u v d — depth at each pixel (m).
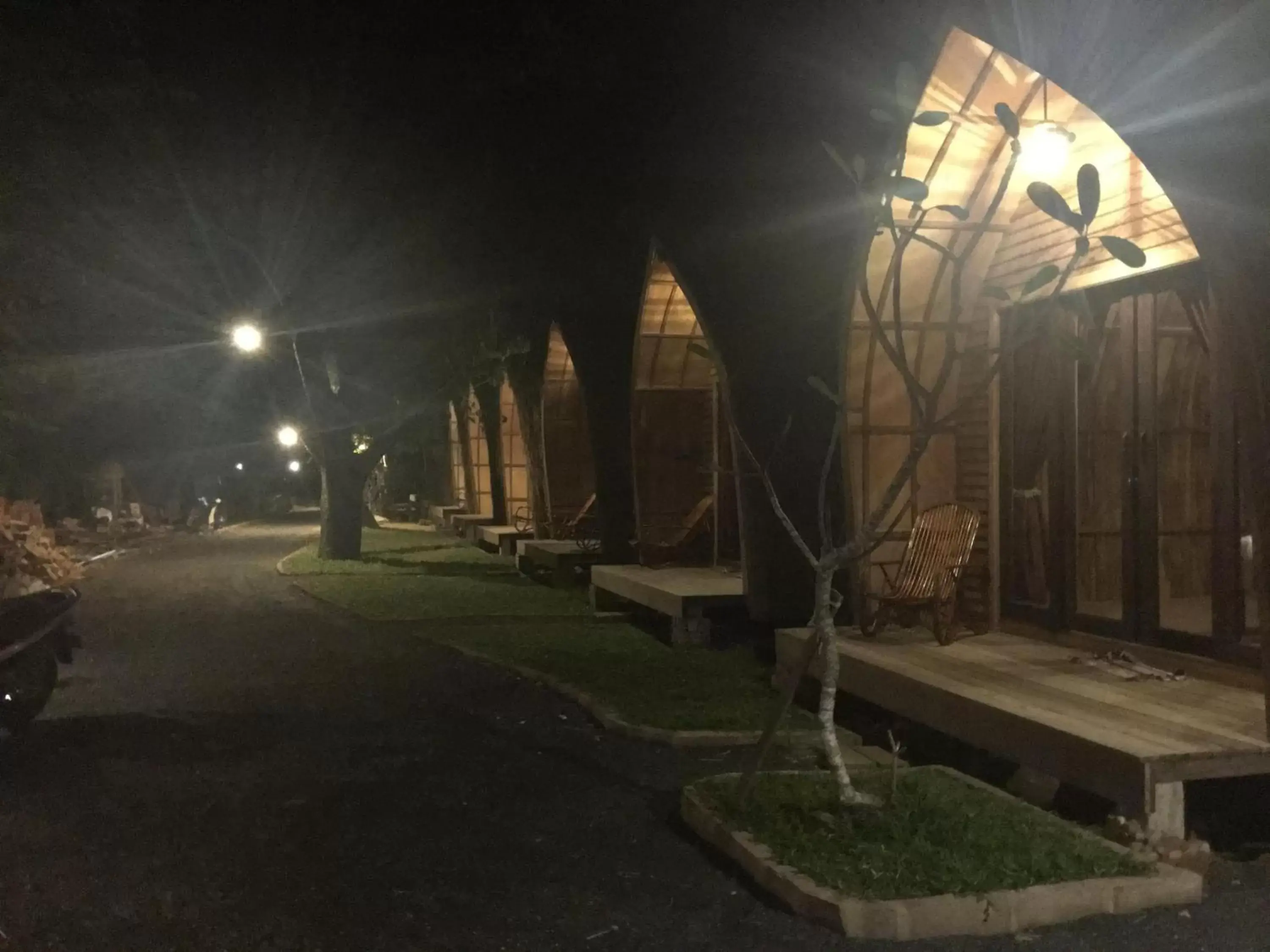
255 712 7.96
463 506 29.39
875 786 5.52
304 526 32.03
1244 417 5.09
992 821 4.95
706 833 5.22
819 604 5.02
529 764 6.60
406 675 9.23
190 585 16.23
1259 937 4.18
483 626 11.77
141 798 6.00
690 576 11.77
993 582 8.23
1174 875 4.48
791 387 9.09
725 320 9.85
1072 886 4.34
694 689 8.29
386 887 4.76
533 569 17.05
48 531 14.31
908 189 4.66
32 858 5.13
